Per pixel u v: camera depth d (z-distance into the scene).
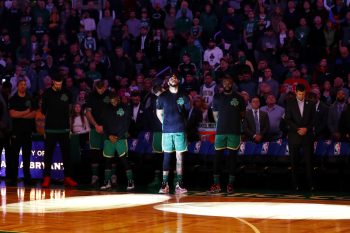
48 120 12.91
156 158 13.37
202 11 18.08
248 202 9.76
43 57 18.05
